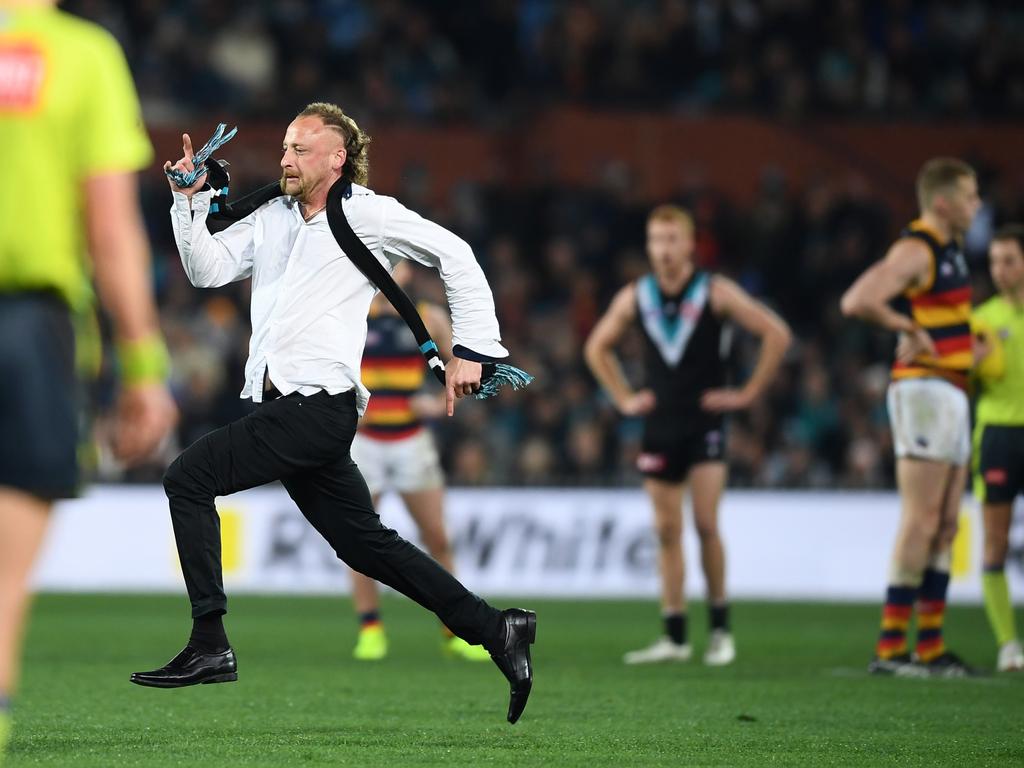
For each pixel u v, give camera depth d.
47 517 12.45
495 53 77.44
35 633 38.28
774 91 74.50
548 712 23.14
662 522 33.06
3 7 12.25
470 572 53.69
